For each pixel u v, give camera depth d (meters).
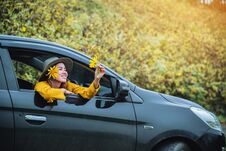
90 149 6.63
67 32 15.79
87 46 15.68
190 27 20.31
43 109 6.34
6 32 14.55
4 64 6.37
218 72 17.98
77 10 17.34
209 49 19.19
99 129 6.68
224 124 16.27
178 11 21.14
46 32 15.17
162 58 17.52
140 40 17.86
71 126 6.49
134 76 16.02
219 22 21.50
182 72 16.91
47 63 6.54
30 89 6.69
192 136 7.28
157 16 20.08
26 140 6.24
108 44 16.50
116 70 15.83
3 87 6.26
